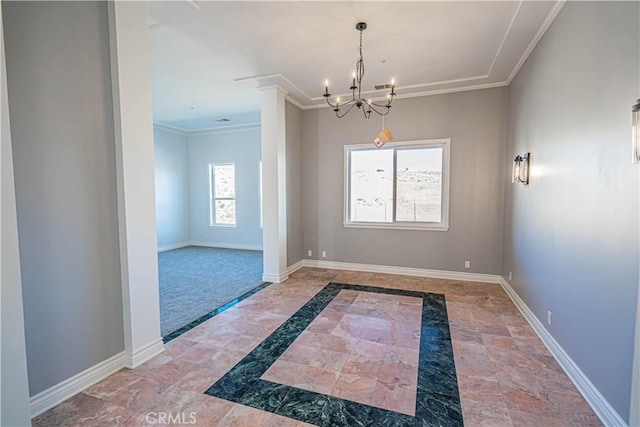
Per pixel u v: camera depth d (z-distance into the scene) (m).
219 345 2.77
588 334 2.05
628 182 1.67
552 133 2.70
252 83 4.47
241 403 1.99
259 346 2.75
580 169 2.19
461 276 4.82
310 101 5.28
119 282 2.38
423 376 2.29
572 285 2.28
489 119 4.53
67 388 2.04
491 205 4.59
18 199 1.80
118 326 2.38
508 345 2.76
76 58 2.07
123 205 2.34
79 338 2.12
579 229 2.19
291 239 5.31
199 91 4.84
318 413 1.90
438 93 4.75
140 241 2.46
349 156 5.45
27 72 1.82
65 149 2.03
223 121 7.04
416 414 1.90
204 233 8.30
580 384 2.12
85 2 2.12
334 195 5.50
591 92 2.06
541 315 2.90
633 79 1.64
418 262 5.05
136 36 2.38
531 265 3.21
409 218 5.14
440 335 2.96
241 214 7.89
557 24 2.61
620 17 1.75
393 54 3.53
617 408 1.73
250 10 2.68
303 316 3.43
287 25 2.93
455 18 2.78
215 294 4.20
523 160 3.46
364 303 3.83
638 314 1.56
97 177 2.22
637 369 1.57
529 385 2.18
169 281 4.83
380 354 2.61
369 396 2.07
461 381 2.23
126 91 2.32
